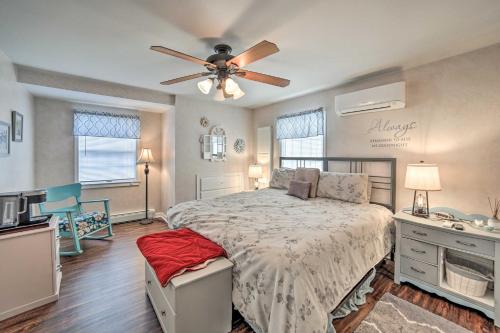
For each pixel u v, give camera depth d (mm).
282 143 4395
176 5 1572
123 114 4176
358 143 3195
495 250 1764
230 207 2594
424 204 2502
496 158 2146
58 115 3652
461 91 2330
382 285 2279
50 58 2451
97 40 2061
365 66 2650
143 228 3977
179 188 4086
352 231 1928
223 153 4602
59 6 1575
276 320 1341
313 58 2430
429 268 2113
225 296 1647
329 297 1509
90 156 3975
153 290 1854
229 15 1687
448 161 2426
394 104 2680
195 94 3941
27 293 1866
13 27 1843
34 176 3434
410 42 2092
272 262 1434
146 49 2232
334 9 1608
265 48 1607
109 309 1905
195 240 1912
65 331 1667
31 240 1881
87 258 2830
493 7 1589
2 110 2312
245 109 4953
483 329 1703
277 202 2863
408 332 1666
